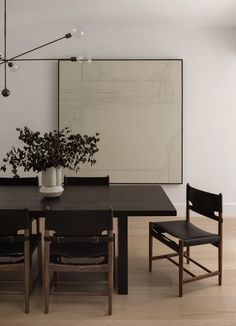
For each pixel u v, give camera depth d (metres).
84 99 4.68
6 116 4.74
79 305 2.45
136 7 3.96
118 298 2.54
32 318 2.28
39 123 4.76
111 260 2.28
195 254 3.35
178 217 4.73
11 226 2.23
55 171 2.81
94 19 4.37
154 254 3.37
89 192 3.04
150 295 2.59
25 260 2.31
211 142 4.77
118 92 4.68
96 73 4.66
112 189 3.19
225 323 2.22
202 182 4.80
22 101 4.73
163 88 4.67
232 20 4.39
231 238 3.83
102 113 4.70
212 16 4.25
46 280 2.32
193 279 2.61
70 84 4.66
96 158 4.75
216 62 4.69
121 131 4.73
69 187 3.30
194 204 2.95
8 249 2.44
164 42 4.66
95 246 2.46
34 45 4.64
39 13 4.13
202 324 2.21
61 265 2.30
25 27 4.61
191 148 4.77
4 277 2.90
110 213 2.20
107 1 3.75
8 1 3.74
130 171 4.77
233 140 4.76
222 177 4.79
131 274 2.94
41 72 4.70
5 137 4.76
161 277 2.89
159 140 4.74
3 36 4.62
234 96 4.72
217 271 2.75
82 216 2.18
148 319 2.27
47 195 2.79
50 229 2.19
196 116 4.75
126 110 4.70
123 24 4.57
